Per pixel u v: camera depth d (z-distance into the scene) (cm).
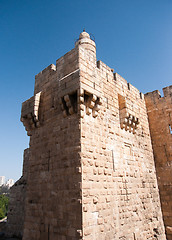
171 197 1648
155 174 1700
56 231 932
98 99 1098
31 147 1325
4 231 1814
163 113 1872
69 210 903
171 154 1741
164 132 1827
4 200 6194
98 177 1007
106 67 1421
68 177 964
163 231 1518
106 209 996
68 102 1051
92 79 1109
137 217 1248
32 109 1316
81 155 945
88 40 1545
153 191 1568
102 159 1078
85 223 847
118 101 1464
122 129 1395
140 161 1522
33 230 1073
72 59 1174
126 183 1246
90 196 917
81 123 1009
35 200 1138
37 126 1306
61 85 1111
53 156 1107
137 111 1716
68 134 1049
